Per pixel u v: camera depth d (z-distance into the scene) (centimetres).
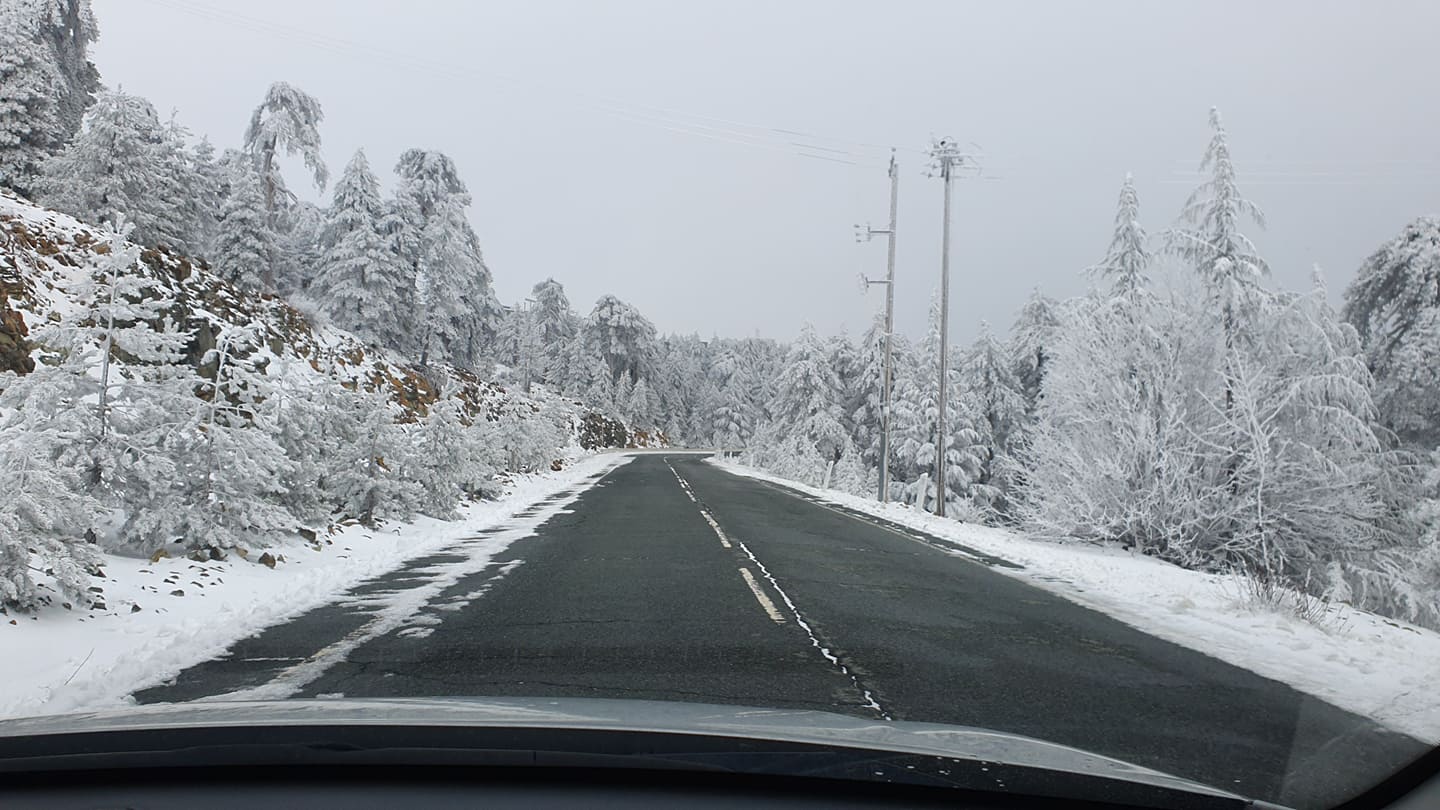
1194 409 1781
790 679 614
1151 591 1100
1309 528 1658
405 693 561
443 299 4475
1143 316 1842
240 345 1215
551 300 9681
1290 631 852
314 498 1316
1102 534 1725
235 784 300
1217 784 414
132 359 1596
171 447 1039
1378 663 714
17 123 2989
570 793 297
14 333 1535
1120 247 2841
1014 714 540
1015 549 1580
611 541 1482
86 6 3888
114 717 344
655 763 299
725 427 10425
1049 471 1895
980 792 296
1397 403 2439
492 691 568
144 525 1006
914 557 1395
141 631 734
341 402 1569
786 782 301
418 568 1176
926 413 4456
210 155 4200
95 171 2927
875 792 299
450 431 1809
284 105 3784
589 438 7725
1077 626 862
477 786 300
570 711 368
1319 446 1719
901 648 732
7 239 1884
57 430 877
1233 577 1321
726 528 1723
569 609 884
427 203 4625
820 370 5581
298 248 4669
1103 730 509
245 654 683
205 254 3828
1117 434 1761
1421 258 2434
